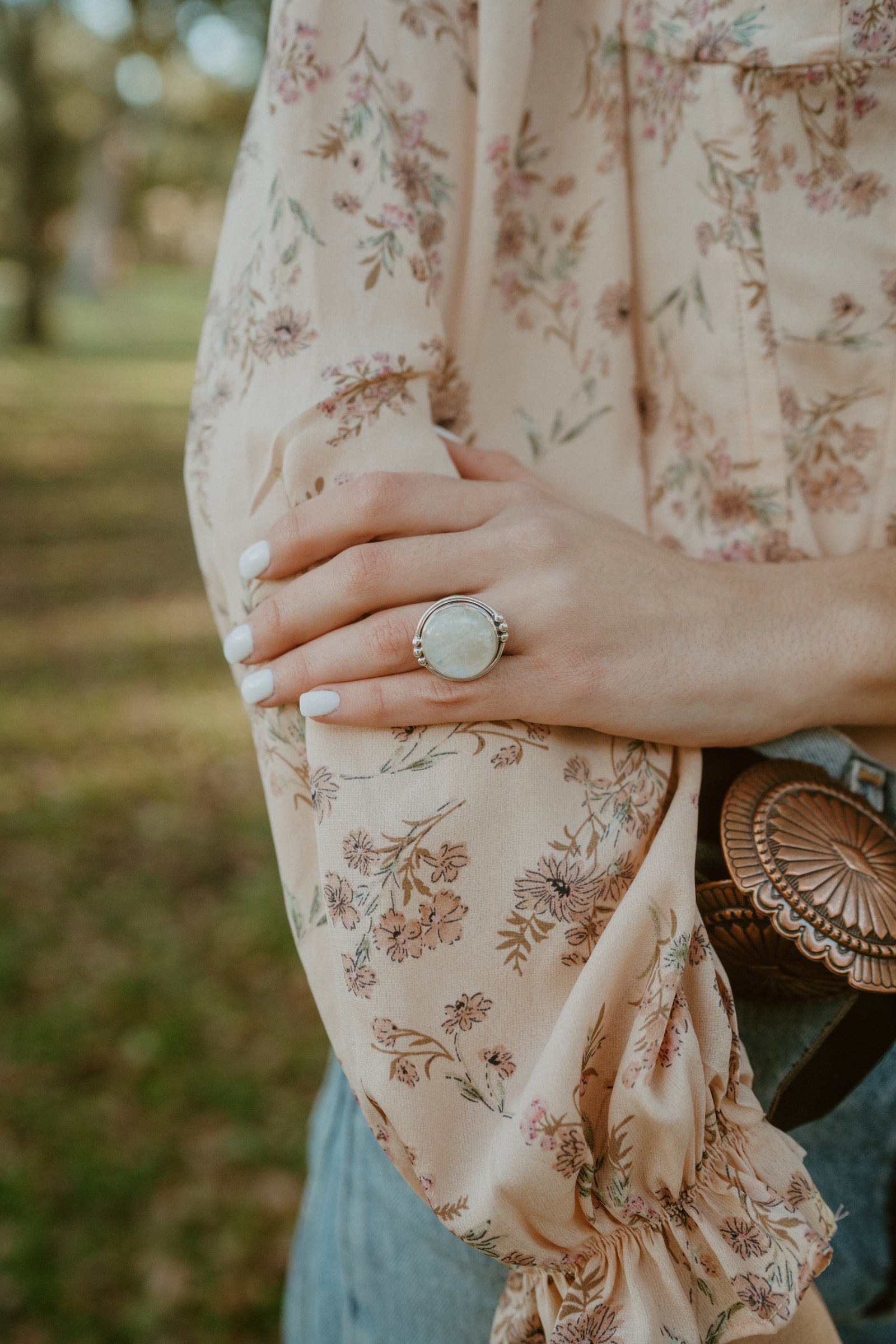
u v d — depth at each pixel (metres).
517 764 0.71
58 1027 2.47
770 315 0.81
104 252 26.97
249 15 11.29
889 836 0.76
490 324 0.86
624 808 0.72
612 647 0.70
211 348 0.84
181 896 3.02
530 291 0.87
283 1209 2.08
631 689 0.70
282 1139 2.23
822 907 0.71
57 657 4.93
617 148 0.85
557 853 0.70
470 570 0.71
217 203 29.56
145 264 37.09
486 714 0.71
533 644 0.70
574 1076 0.66
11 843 3.23
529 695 0.70
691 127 0.81
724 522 0.87
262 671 0.75
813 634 0.74
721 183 0.80
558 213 0.87
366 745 0.72
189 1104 2.30
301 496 0.76
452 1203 0.69
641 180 0.85
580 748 0.73
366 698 0.71
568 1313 0.70
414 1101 0.68
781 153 0.79
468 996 0.69
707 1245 0.70
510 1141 0.66
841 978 0.72
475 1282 0.88
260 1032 2.52
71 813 3.45
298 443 0.75
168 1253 1.97
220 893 3.04
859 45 0.75
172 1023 2.52
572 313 0.87
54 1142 2.17
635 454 0.89
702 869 0.77
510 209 0.86
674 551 0.84
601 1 0.83
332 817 0.71
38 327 17.41
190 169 26.48
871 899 0.72
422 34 0.81
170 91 21.47
